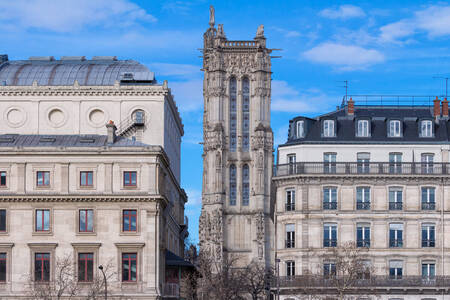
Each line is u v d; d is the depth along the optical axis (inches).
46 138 4598.9
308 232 4485.7
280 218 4596.5
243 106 7765.8
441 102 4874.5
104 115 5280.5
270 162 7672.2
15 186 4320.9
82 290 4229.8
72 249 4276.6
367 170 4510.3
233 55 7795.3
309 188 4515.3
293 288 4389.8
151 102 5285.4
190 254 7101.4
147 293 4234.7
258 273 6437.0
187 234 7337.6
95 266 4259.4
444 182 4448.8
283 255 4557.1
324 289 4315.9
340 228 4471.0
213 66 7755.9
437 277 4335.6
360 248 4419.3
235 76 7770.7
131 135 5241.1
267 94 7755.9
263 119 7726.4
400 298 4323.3
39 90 5285.4
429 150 4547.2
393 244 4436.5
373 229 4453.7
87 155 4340.6
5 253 4281.5
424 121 4645.7
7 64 5590.6
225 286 5787.4
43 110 5295.3
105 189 4313.5
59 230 4286.4
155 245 4284.0
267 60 7785.4
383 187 4475.9
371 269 4347.9
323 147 4576.8
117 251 4274.1
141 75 5428.2
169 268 4913.9
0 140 4571.9
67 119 5280.5
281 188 4613.7
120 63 5595.5
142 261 4266.7
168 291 4603.8
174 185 5935.0
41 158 4343.0
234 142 7721.5
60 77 5408.5
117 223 4293.8
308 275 4357.8
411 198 4458.7
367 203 4473.4
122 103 5290.4
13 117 5295.3
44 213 4308.6
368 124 4650.6
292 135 4753.9
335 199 4498.0
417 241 4426.7
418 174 4443.9
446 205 4441.4
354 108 4864.7
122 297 4222.4
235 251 7573.8
